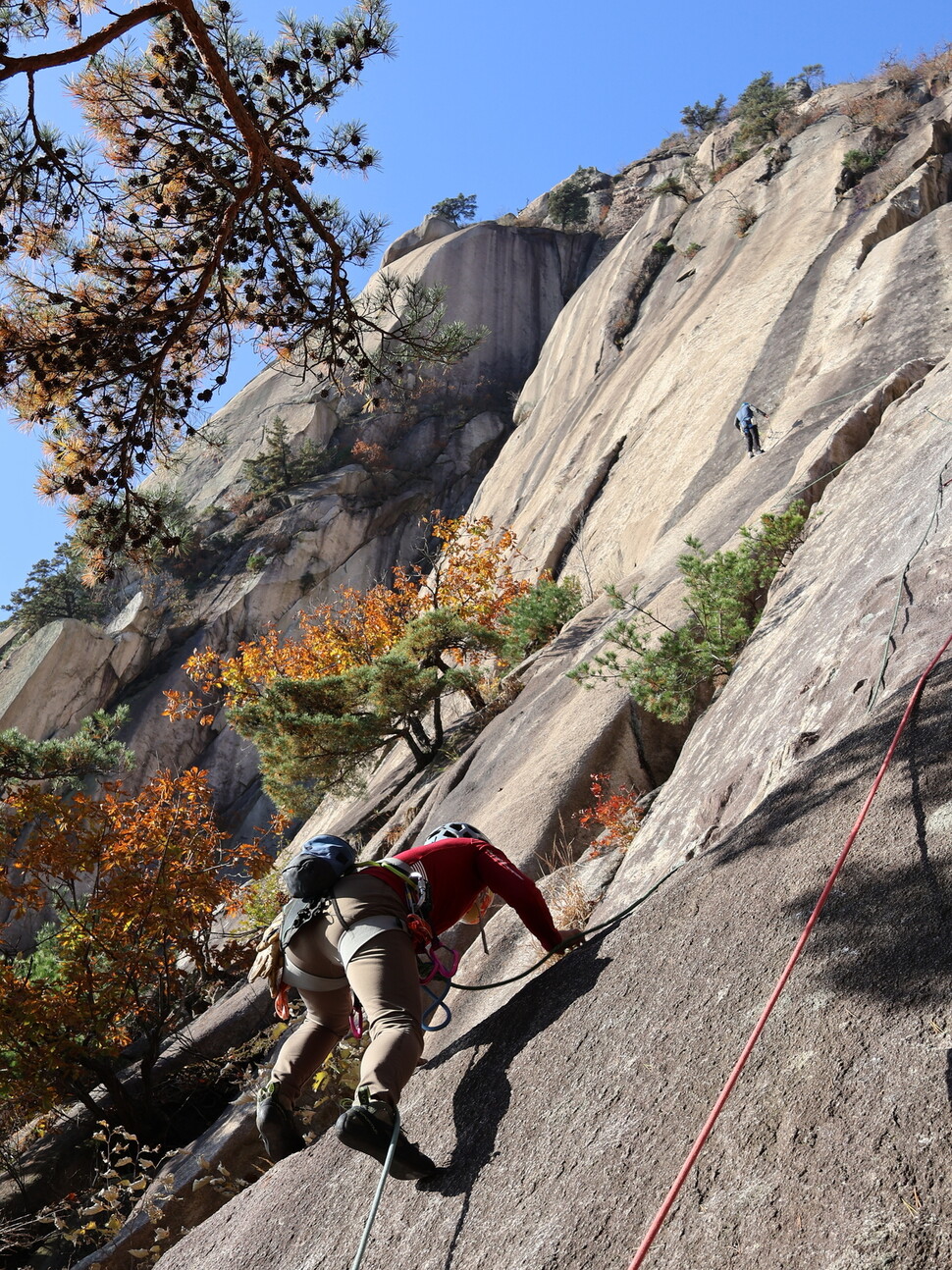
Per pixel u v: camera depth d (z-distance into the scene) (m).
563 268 58.69
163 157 6.52
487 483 39.97
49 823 11.07
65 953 10.52
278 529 45.47
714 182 37.44
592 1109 2.33
